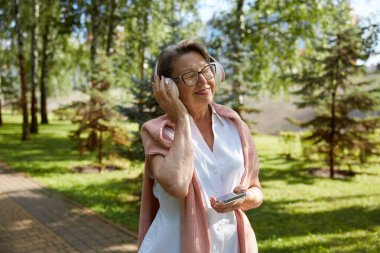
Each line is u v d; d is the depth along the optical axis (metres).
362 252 4.38
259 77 12.90
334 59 9.35
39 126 23.36
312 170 10.34
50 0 15.09
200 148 1.44
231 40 9.24
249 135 1.56
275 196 7.49
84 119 9.77
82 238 5.05
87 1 14.23
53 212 6.26
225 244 1.43
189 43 1.44
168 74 1.44
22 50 15.55
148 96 5.91
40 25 16.05
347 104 9.48
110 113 9.57
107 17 14.26
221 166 1.44
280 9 11.43
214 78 1.47
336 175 9.83
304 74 9.91
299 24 11.77
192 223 1.34
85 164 10.95
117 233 5.23
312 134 9.95
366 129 9.59
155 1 14.05
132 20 15.12
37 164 10.80
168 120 1.43
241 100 9.16
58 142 15.96
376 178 9.42
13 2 14.73
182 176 1.28
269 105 23.81
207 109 1.55
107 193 7.54
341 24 11.17
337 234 5.14
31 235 5.15
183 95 1.44
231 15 11.41
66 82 26.00
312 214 6.20
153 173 1.38
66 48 21.41
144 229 1.49
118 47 15.19
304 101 10.09
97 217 5.98
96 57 9.84
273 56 13.09
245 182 1.49
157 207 1.54
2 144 15.15
